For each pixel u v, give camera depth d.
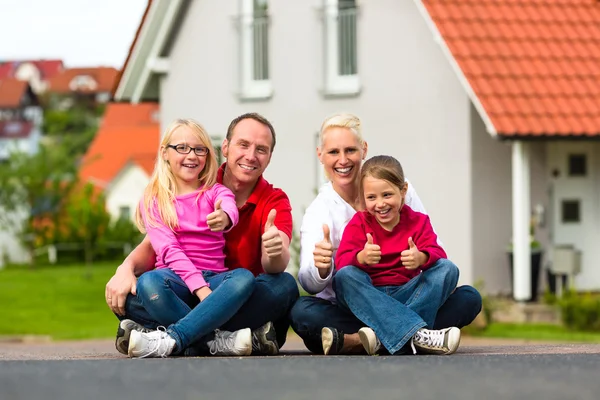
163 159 7.29
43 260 47.03
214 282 7.06
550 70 17.97
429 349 6.85
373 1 19.86
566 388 4.63
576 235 18.83
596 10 19.52
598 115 17.53
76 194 46.38
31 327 20.69
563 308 16.75
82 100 135.12
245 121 7.38
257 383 4.87
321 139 7.55
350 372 5.34
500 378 5.04
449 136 18.50
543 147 18.58
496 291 18.23
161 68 23.64
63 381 5.01
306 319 7.20
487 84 17.42
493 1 18.83
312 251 7.31
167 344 6.71
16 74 146.75
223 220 7.02
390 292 7.06
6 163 46.53
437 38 18.03
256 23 22.09
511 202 18.48
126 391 4.58
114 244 45.44
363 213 7.26
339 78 20.64
